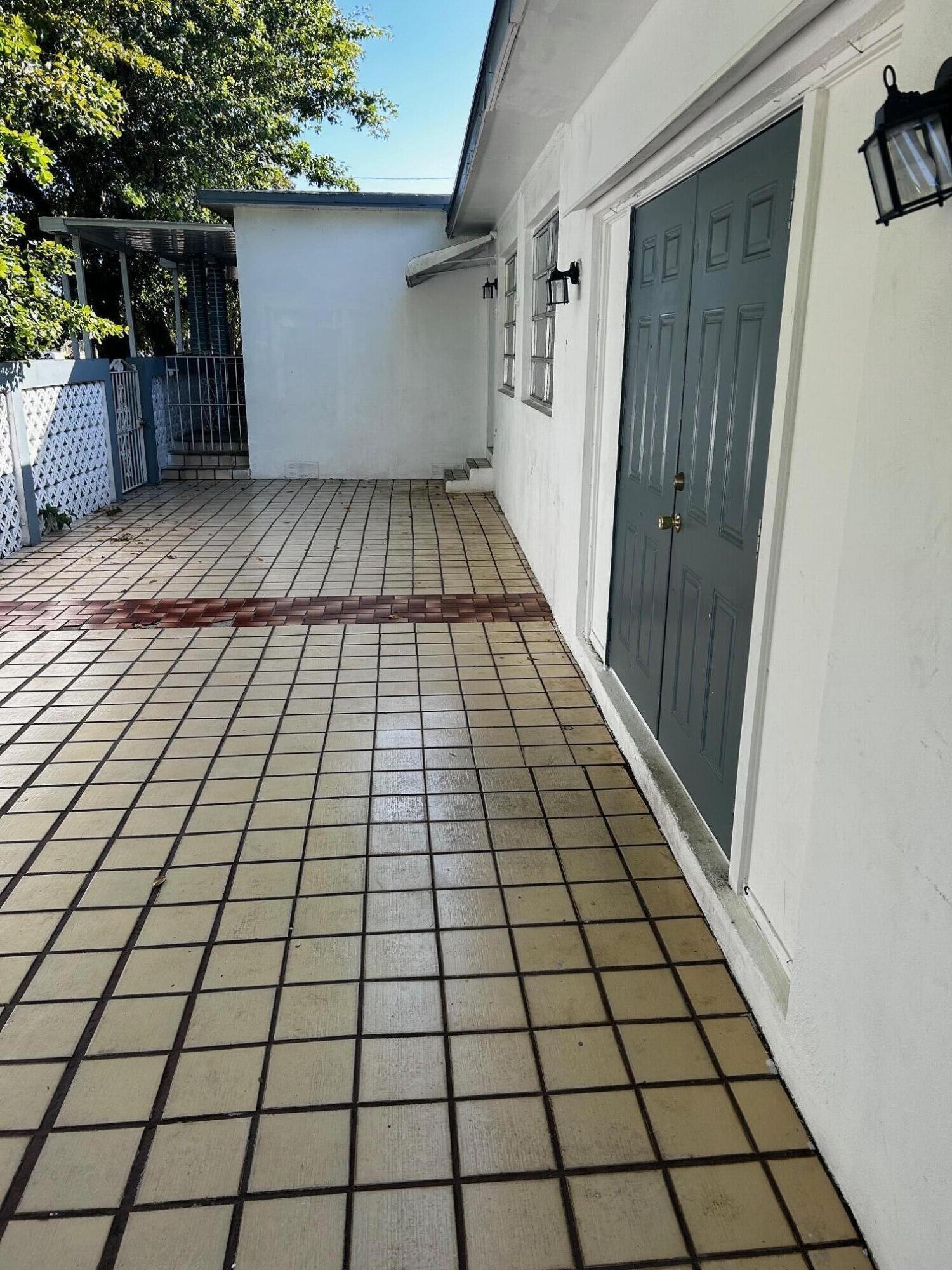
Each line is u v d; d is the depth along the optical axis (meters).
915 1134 1.50
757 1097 2.04
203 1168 1.85
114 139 11.98
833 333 1.94
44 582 6.23
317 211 10.05
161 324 15.82
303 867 2.90
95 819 3.18
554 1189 1.82
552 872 2.88
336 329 10.47
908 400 1.48
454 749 3.74
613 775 3.53
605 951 2.51
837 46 1.82
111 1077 2.07
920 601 1.45
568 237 4.90
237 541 7.61
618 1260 1.68
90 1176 1.83
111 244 11.13
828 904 1.81
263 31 13.06
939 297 1.39
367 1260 1.67
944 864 1.39
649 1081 2.08
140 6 10.55
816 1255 1.68
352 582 6.32
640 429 3.65
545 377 6.37
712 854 2.77
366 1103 2.01
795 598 2.15
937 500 1.40
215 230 10.19
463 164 6.65
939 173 1.25
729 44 2.14
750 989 2.29
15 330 7.05
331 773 3.53
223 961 2.46
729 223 2.59
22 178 11.70
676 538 3.17
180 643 5.05
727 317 2.62
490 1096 2.04
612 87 3.51
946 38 1.35
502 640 5.14
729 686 2.65
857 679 1.67
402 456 10.97
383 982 2.39
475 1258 1.68
